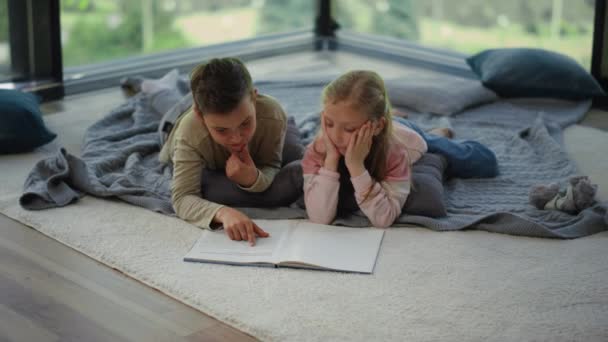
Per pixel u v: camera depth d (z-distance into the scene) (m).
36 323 1.99
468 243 2.40
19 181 2.85
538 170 2.99
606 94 3.85
